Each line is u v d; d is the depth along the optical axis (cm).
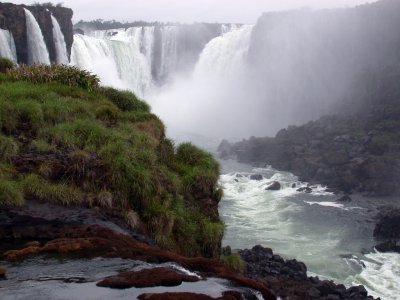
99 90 2173
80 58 6950
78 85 2148
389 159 5275
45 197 1255
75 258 991
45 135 1543
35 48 5734
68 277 896
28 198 1238
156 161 1627
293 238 3566
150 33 9262
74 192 1296
